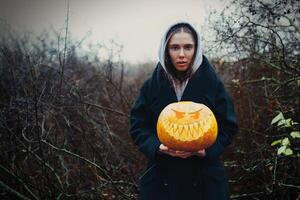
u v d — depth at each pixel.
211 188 2.41
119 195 3.58
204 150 2.32
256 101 3.82
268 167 3.48
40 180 3.43
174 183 2.43
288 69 3.50
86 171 3.68
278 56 3.47
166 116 2.28
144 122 2.57
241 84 3.71
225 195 2.44
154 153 2.37
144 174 2.54
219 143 2.39
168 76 2.46
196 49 2.39
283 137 3.39
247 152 3.59
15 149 3.45
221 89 2.47
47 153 3.55
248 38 3.49
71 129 3.73
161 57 2.41
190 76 2.43
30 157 3.48
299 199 3.18
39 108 3.44
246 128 3.66
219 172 2.45
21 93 3.77
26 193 3.40
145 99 2.57
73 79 4.13
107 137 3.92
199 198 2.43
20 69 3.82
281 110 3.25
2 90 3.82
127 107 4.46
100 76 4.68
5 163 3.41
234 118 2.44
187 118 2.24
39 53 4.24
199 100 2.43
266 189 3.39
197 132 2.21
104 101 4.51
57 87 3.82
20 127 3.44
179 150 2.28
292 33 3.51
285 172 3.25
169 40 2.38
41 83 3.77
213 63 3.92
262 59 3.61
